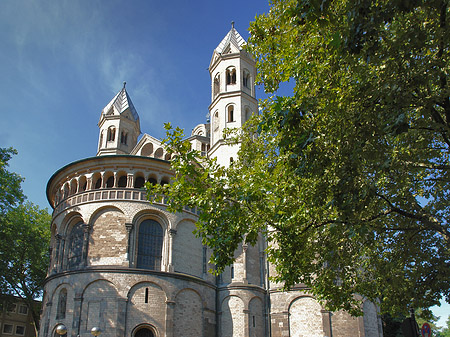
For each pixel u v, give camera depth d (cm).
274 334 4544
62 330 2644
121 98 6875
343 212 1662
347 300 2412
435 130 1648
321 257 2338
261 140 2431
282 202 2017
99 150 6488
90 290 3684
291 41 1969
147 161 4162
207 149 6362
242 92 5644
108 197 4012
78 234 4041
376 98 1555
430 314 2369
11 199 4888
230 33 6153
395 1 1227
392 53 1465
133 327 3612
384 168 1631
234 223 1961
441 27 1408
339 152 1695
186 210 4319
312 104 1691
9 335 7094
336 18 1431
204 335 4094
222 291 4575
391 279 2322
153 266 3978
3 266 5072
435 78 1511
